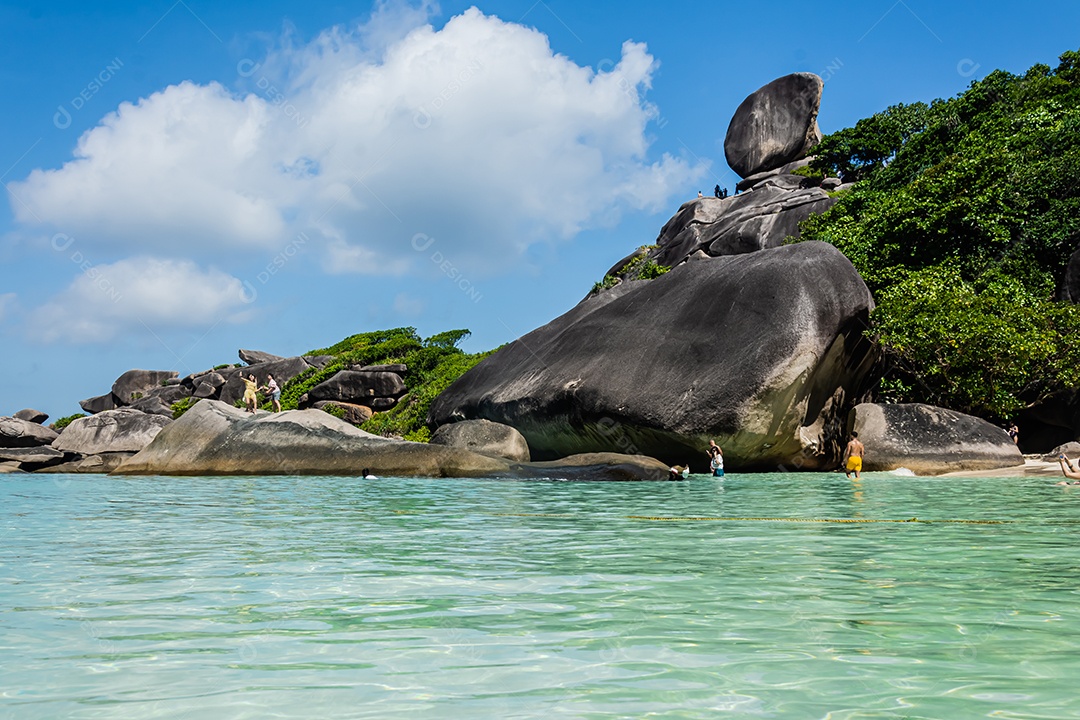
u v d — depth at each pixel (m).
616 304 24.36
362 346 45.78
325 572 6.12
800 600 5.03
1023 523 8.98
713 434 18.91
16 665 3.79
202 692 3.41
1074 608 4.77
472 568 6.28
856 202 33.06
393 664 3.78
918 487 14.58
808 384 19.42
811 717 3.07
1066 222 28.14
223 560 6.71
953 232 28.02
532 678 3.57
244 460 19.03
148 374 52.19
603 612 4.75
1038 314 23.33
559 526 9.02
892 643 4.05
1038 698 3.26
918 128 43.38
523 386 24.08
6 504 12.09
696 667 3.70
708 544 7.54
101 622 4.58
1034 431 25.45
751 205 42.81
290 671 3.69
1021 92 38.94
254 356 49.47
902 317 22.59
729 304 20.58
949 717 3.06
